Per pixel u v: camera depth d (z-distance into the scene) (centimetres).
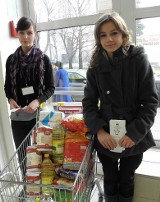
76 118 149
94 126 138
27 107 181
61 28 241
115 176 158
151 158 205
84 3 227
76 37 238
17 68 195
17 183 116
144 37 212
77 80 245
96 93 150
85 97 151
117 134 133
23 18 190
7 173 133
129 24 211
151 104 133
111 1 216
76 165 132
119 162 157
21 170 146
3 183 123
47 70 203
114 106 141
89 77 149
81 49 238
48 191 126
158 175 175
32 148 139
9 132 238
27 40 191
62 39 245
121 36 135
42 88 197
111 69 136
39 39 253
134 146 139
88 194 145
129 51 136
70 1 233
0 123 238
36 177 131
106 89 140
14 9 239
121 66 135
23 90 196
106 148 142
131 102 138
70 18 233
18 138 207
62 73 249
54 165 138
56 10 241
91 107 147
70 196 119
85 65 239
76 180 115
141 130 130
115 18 132
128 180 156
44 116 158
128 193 160
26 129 203
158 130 223
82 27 233
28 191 129
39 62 196
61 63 250
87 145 139
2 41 226
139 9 205
